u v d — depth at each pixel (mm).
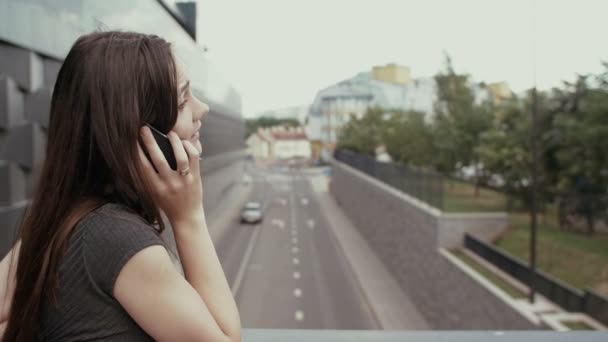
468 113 26844
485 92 30672
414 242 19391
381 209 25172
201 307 682
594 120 15672
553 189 19375
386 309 14453
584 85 16203
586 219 16594
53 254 672
